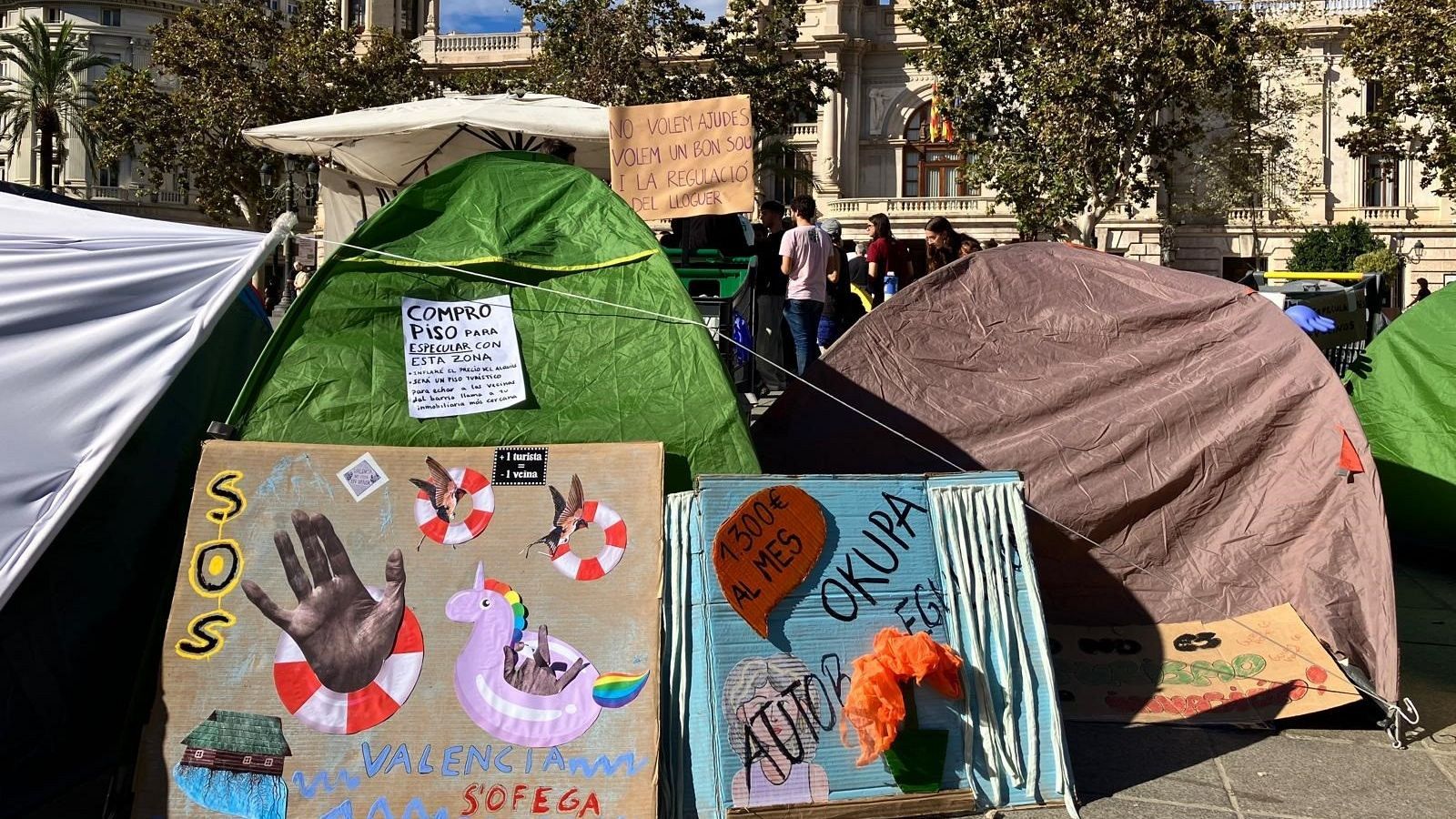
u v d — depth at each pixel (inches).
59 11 2199.8
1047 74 936.3
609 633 134.3
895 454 200.5
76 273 141.3
